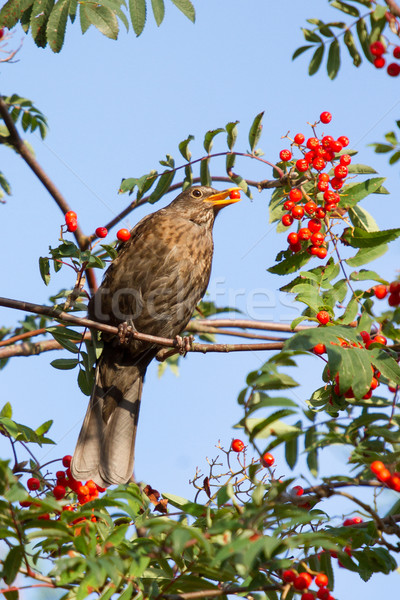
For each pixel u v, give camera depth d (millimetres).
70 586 6270
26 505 7184
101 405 11375
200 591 6438
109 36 8438
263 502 6137
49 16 8703
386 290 7863
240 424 6137
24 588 6129
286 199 9688
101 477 10906
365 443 6953
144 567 5984
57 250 9109
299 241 9078
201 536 5441
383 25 8047
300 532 6812
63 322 9797
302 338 7066
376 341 7613
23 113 11039
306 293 8406
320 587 6648
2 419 7914
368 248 8672
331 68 9102
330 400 7781
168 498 7480
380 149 8414
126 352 11609
